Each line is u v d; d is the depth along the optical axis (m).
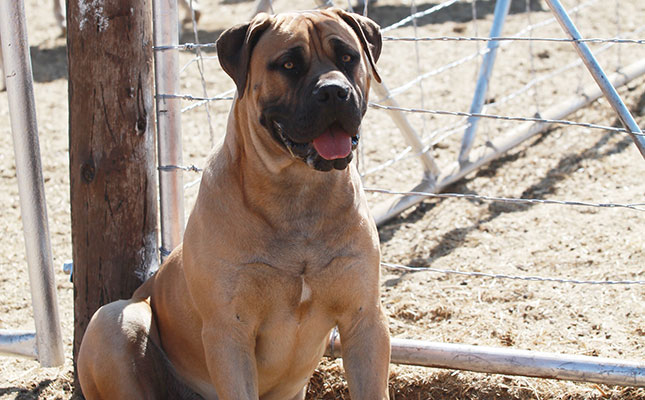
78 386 3.89
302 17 3.04
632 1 9.52
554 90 7.26
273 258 3.01
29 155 3.61
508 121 6.77
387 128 6.96
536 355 3.52
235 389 3.05
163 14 3.70
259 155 3.00
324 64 2.96
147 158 3.73
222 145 3.22
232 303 3.04
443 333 4.09
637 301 4.20
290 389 3.48
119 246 3.75
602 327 4.01
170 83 3.77
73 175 3.73
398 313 4.32
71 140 3.70
